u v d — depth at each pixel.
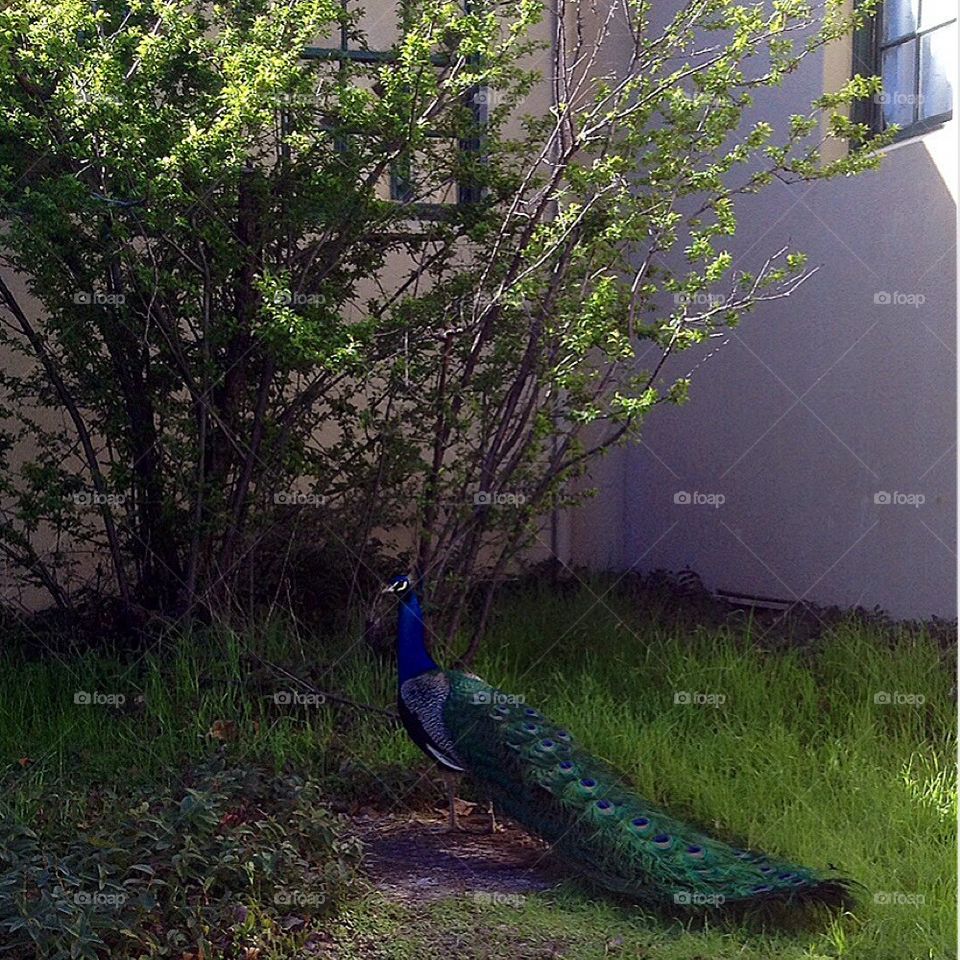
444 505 5.65
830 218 7.18
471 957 3.81
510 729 4.47
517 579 7.47
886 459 6.79
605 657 6.37
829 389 7.21
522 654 6.30
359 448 5.83
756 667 5.92
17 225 5.31
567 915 4.04
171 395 5.88
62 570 6.50
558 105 5.60
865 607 6.99
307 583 6.16
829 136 6.00
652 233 5.67
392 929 3.97
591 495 5.94
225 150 5.17
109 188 5.38
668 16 7.58
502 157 6.13
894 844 4.34
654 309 5.66
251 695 5.54
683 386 5.36
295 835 4.36
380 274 6.71
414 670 4.73
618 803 4.20
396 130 5.36
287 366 5.56
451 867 4.44
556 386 5.27
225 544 5.85
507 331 5.54
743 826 4.40
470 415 5.66
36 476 5.81
